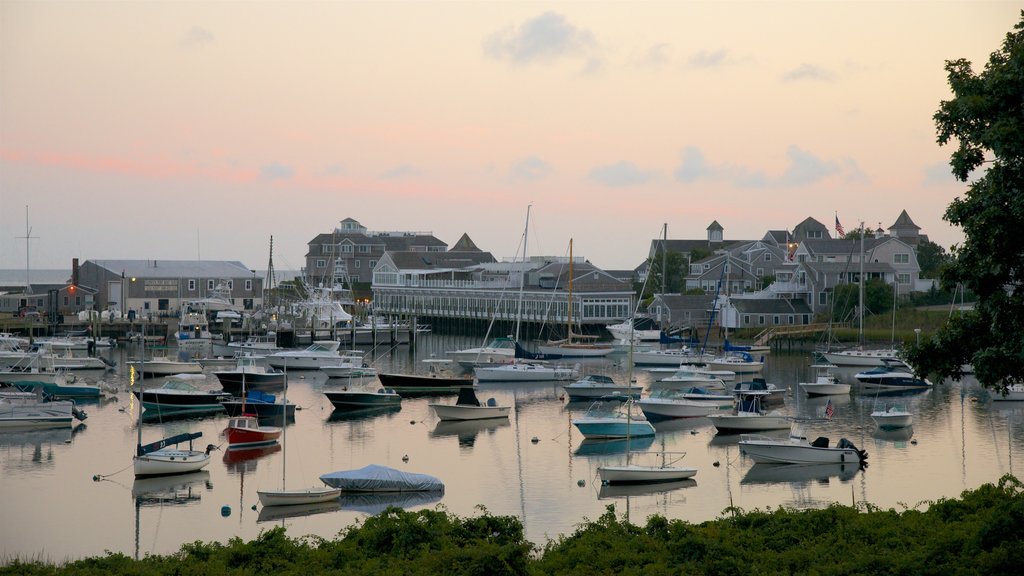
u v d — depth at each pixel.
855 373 101.25
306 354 104.19
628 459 53.50
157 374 96.56
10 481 50.69
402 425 69.25
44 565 32.44
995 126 24.69
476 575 26.92
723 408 75.38
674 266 174.00
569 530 41.72
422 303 171.88
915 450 59.34
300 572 29.02
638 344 122.62
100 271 161.62
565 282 146.75
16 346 104.75
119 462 55.25
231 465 54.97
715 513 44.44
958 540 27.48
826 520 32.31
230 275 169.25
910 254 146.25
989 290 26.81
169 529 42.44
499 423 70.19
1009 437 63.38
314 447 60.56
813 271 139.62
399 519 32.12
